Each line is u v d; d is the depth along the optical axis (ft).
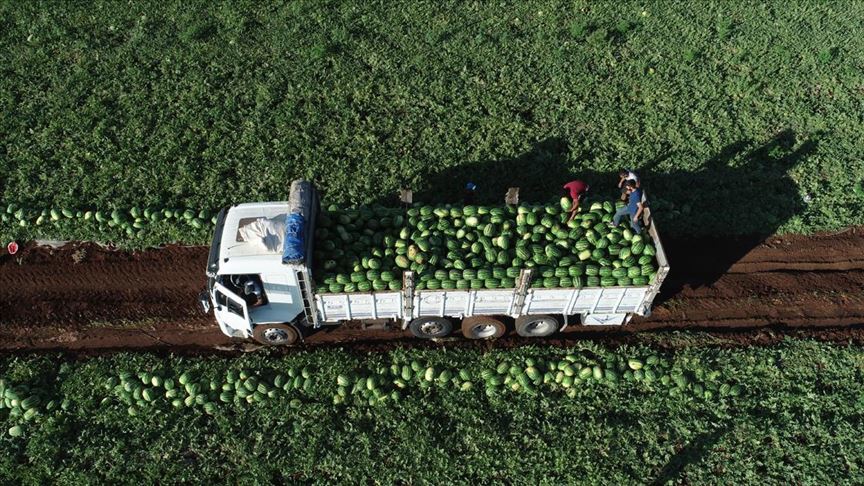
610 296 51.80
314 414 51.44
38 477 48.24
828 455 49.14
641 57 76.84
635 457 49.14
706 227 64.03
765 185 66.59
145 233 63.10
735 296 59.77
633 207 53.06
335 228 53.62
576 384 53.11
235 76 74.84
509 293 50.78
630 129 70.49
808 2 82.84
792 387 52.85
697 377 53.26
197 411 51.78
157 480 48.49
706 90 73.67
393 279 50.49
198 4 82.53
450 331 55.72
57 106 71.77
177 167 67.05
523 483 48.16
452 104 72.18
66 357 55.47
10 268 61.52
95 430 50.83
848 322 58.13
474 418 51.03
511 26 80.64
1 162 67.10
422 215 55.26
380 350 55.98
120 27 80.07
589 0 82.99
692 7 82.58
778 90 74.08
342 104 72.13
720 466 49.03
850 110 72.38
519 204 57.36
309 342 56.90
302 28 79.82
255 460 48.98
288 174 66.44
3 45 77.87
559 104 72.59
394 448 49.70
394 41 78.64
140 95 72.90
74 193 65.16
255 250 49.73
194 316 58.59
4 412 51.96
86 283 60.54
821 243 63.57
